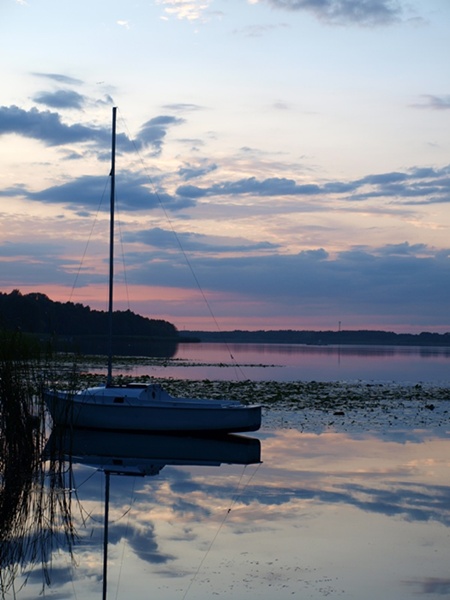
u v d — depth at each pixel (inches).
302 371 2440.9
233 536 522.3
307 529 539.8
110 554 485.7
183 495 644.7
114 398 1000.9
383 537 519.5
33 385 768.9
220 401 1038.4
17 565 467.5
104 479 711.7
